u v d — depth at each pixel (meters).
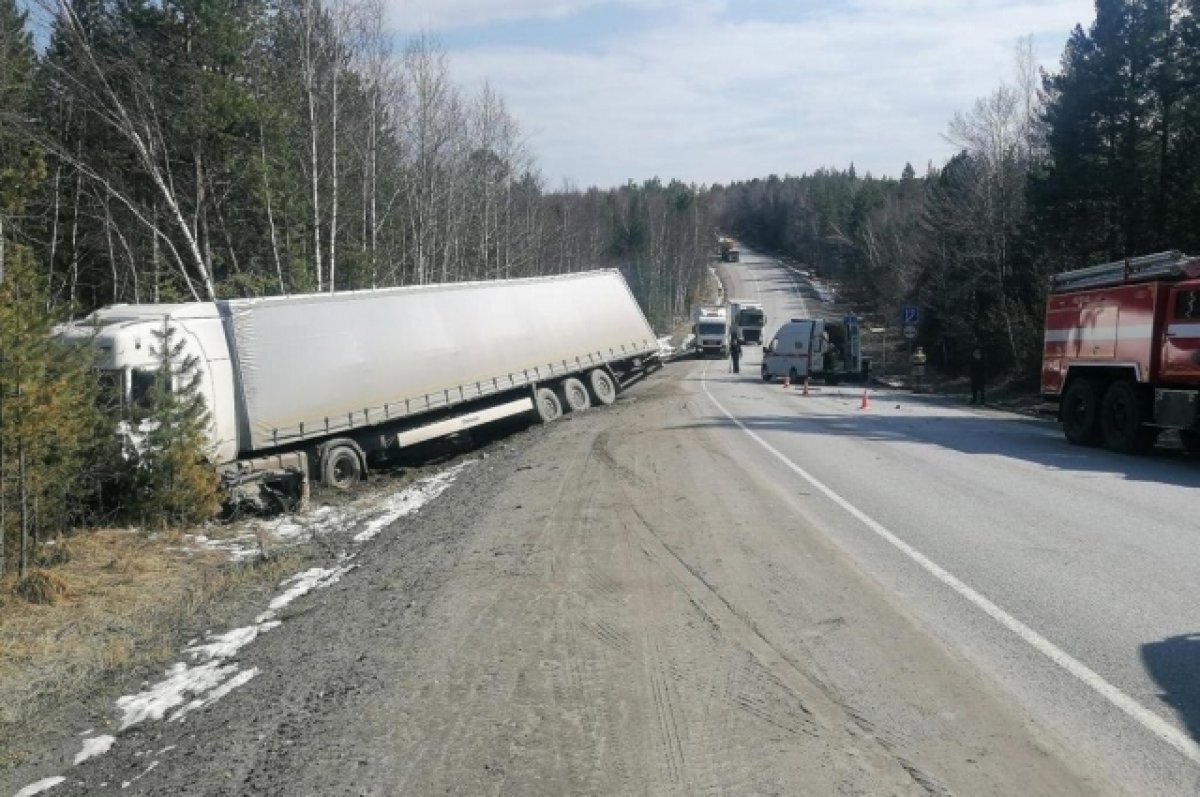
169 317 15.26
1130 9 31.52
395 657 6.53
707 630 6.64
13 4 25.44
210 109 26.50
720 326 60.53
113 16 25.23
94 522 13.08
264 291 30.38
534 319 24.91
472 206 47.25
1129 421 16.31
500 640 6.68
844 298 108.38
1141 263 16.56
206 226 28.06
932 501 11.42
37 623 8.61
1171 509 10.76
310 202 30.44
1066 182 32.78
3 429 9.98
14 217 22.58
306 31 28.83
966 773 4.39
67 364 11.45
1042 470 14.16
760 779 4.41
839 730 4.91
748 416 23.28
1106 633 6.30
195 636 8.03
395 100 38.75
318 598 8.80
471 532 10.86
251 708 5.91
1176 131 31.44
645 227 109.62
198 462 14.15
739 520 10.45
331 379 18.17
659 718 5.16
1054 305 19.14
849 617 6.81
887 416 23.83
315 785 4.66
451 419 21.44
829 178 172.00
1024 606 6.95
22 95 23.91
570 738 4.96
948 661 5.85
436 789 4.49
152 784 5.00
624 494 12.50
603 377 28.14
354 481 18.47
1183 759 4.46
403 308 20.28
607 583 8.03
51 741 5.89
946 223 45.75
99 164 27.55
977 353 30.94
